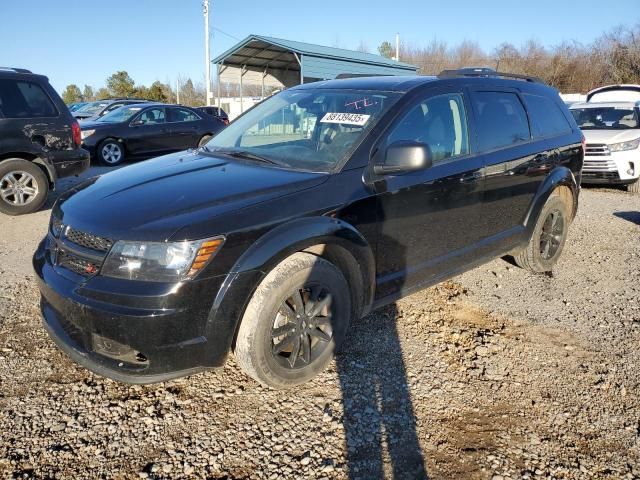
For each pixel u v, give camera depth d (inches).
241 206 108.5
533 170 176.1
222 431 105.8
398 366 131.2
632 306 172.4
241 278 104.0
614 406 118.6
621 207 331.6
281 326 114.3
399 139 135.7
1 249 215.9
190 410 112.0
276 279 109.2
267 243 107.1
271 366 112.8
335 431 106.7
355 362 132.3
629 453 104.1
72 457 97.8
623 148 374.9
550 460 101.5
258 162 136.0
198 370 106.1
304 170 127.7
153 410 111.5
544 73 1713.8
